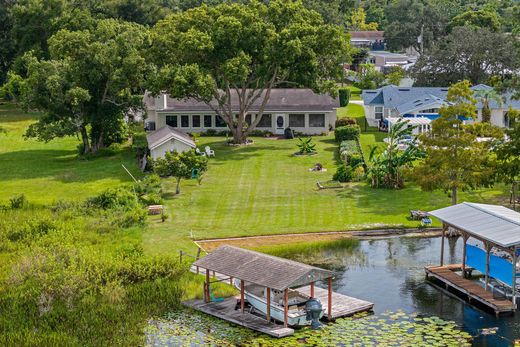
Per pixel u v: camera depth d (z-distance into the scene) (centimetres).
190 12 8106
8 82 11450
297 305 3588
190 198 5997
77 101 7488
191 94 7844
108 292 3778
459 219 4147
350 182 6431
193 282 4012
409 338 3316
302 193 6109
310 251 4716
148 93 9225
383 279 4184
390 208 5634
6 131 9594
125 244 4531
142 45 8075
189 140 7294
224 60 7850
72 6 11962
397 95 9006
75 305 3709
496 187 6128
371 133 8556
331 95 8056
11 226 5009
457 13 17088
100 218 5269
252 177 6675
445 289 4022
